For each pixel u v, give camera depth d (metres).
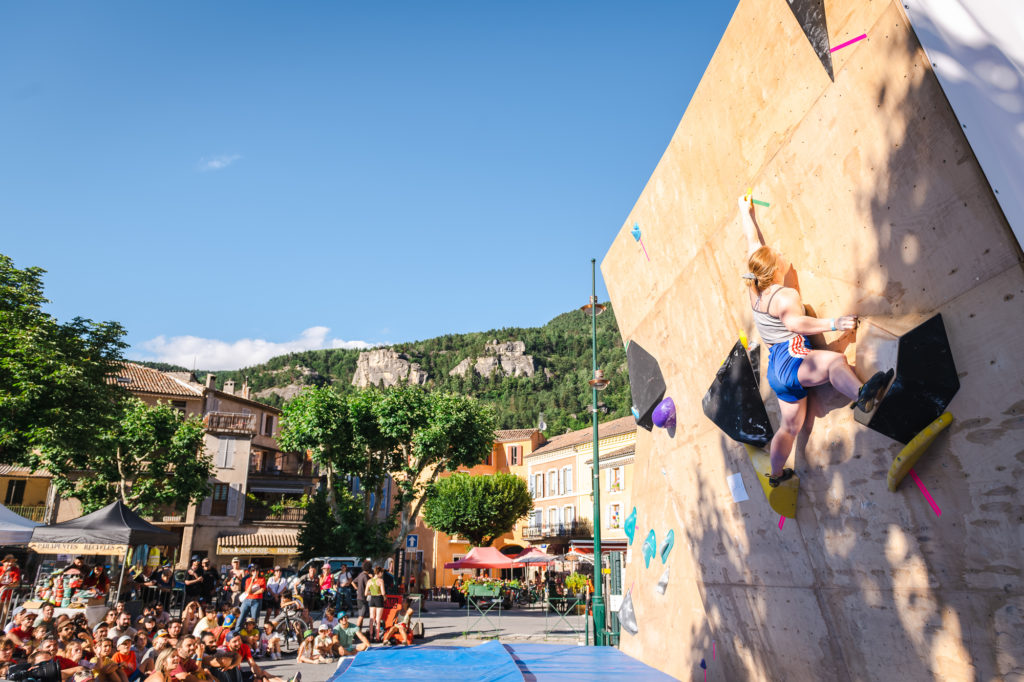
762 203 4.95
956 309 3.36
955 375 3.37
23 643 8.72
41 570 14.99
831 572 4.60
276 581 18.97
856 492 4.22
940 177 3.40
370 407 30.86
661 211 6.67
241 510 41.12
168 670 7.83
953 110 3.24
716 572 6.37
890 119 3.68
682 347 6.84
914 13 3.40
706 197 5.75
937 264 3.47
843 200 4.13
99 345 22.73
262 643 13.94
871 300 3.96
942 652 3.67
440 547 52.72
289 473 47.16
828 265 4.32
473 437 31.97
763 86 4.70
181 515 39.56
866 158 3.90
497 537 50.88
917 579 3.80
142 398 44.16
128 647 8.87
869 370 3.90
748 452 5.54
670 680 6.87
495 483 48.72
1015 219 3.02
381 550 30.27
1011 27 3.39
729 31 4.88
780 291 4.54
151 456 34.00
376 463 31.88
